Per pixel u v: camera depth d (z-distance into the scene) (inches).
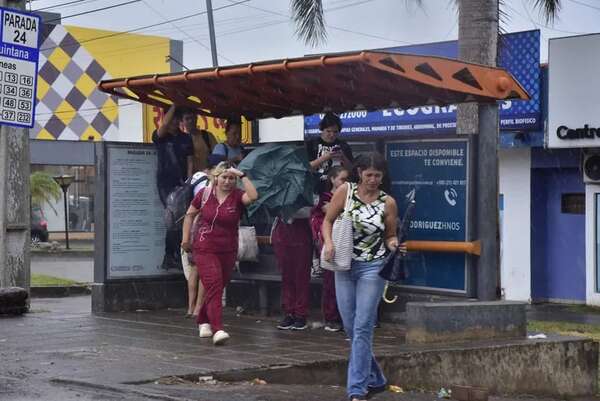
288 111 529.3
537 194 976.3
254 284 526.0
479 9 636.7
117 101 1886.1
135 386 313.6
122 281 516.4
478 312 422.0
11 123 493.0
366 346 316.2
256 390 329.1
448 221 449.1
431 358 388.2
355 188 317.4
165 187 522.0
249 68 438.6
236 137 507.2
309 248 455.5
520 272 970.7
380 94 476.4
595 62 866.8
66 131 1847.9
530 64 920.3
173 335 427.8
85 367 344.2
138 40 1932.8
